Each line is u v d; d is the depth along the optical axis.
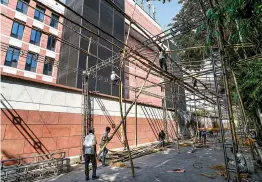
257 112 7.33
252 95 6.20
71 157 9.09
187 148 14.44
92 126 10.60
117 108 12.67
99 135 10.91
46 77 22.64
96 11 17.75
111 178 6.52
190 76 8.99
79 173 7.32
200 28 3.67
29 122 7.76
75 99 9.98
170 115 20.11
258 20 2.83
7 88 7.25
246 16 2.78
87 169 6.46
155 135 16.64
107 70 16.64
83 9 16.56
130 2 26.14
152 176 6.68
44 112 8.39
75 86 14.59
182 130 21.78
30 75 21.30
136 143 13.94
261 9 2.53
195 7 10.23
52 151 8.36
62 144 8.85
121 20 20.81
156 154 11.87
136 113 14.68
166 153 12.20
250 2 2.57
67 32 17.94
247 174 6.24
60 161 7.54
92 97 11.02
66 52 17.05
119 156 10.33
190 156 10.77
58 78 17.12
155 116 17.33
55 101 8.97
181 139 20.52
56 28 24.61
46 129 8.33
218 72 8.51
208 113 28.80
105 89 15.97
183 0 11.89
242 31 3.10
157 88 26.33
